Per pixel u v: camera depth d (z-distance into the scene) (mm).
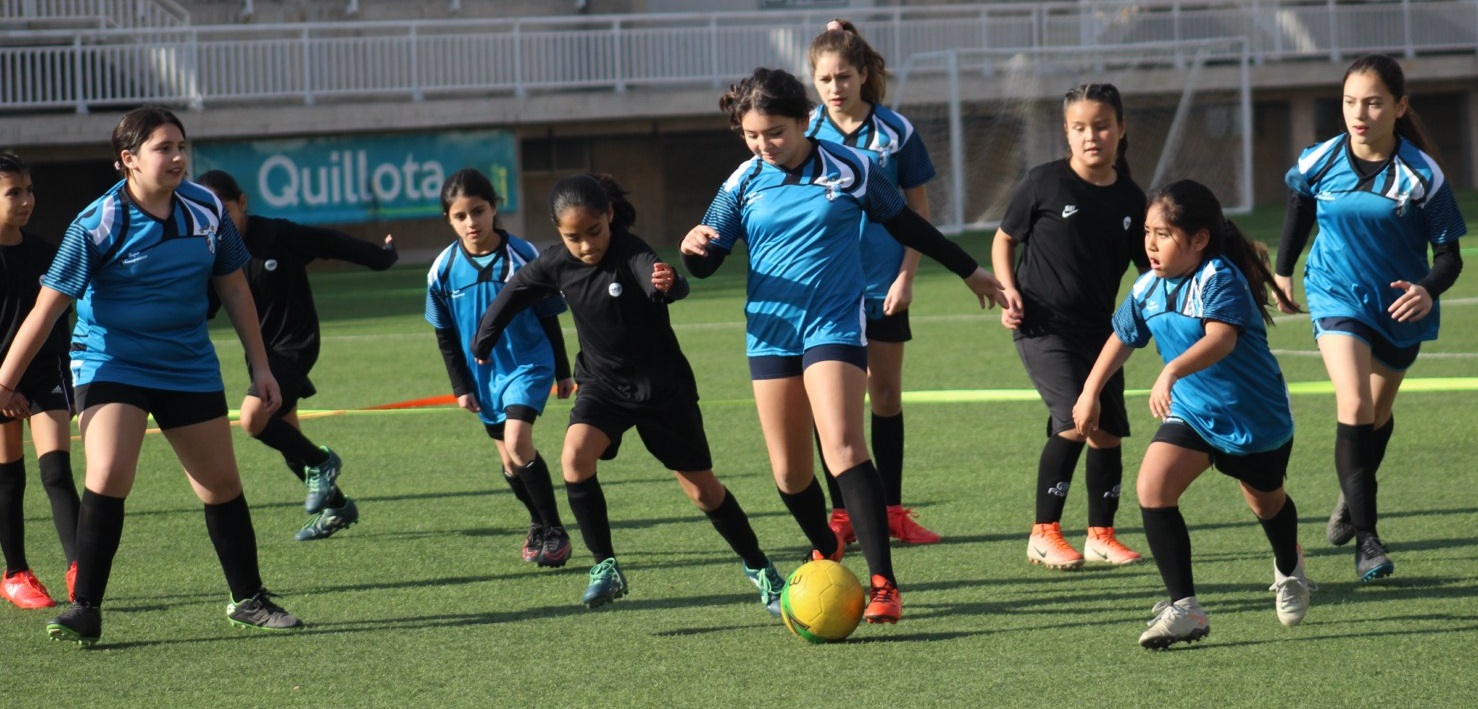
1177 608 8133
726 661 8312
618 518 12539
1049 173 10391
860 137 10875
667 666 8242
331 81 46719
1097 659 8102
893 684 7770
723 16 49250
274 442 11820
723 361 22484
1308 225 10680
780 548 11266
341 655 8664
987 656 8234
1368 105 9945
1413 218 10062
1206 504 12148
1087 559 10602
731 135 54094
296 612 9750
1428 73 54750
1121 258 10336
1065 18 51094
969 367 20922
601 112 48500
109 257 8555
